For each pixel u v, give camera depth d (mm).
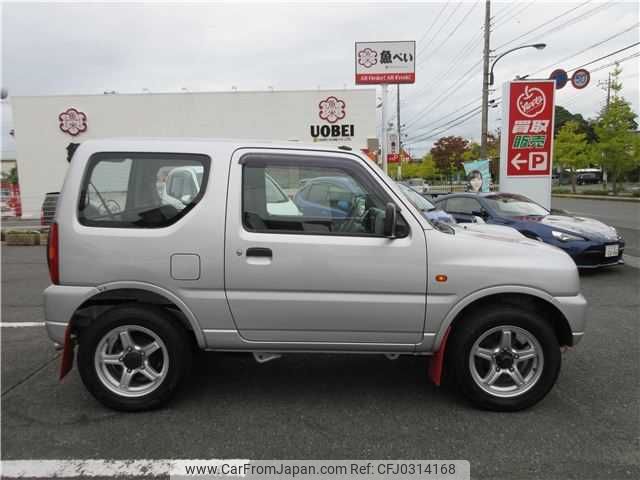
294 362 4336
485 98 25250
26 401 3564
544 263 3303
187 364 3398
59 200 3285
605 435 3074
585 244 7664
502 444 2979
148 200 3283
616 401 3539
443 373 4051
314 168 3352
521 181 12867
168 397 3371
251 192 3297
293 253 3211
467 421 3258
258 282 3225
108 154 3309
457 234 3404
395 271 3232
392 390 3756
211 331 3299
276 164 3320
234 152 3334
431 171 65000
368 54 21578
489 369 3395
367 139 23938
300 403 3537
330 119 23812
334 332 3307
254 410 3428
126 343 3326
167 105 23469
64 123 23531
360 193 3340
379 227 3211
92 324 3275
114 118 23578
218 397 3633
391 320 3281
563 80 20859
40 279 8258
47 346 4797
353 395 3670
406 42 21453
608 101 32375
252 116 23672
